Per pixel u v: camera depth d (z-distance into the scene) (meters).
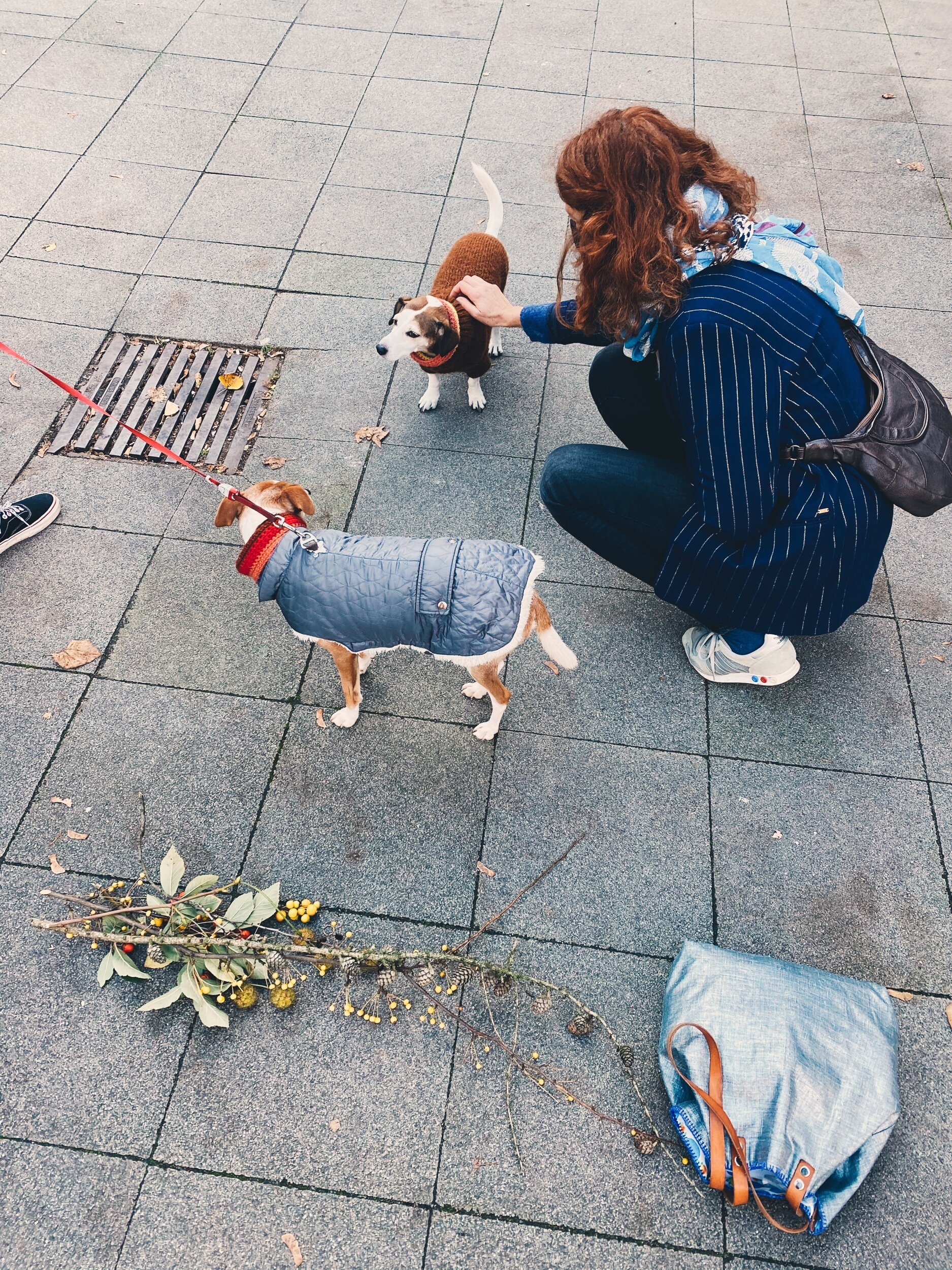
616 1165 2.33
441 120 5.58
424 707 3.23
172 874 2.67
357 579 2.58
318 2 6.49
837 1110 2.20
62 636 3.38
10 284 4.60
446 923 2.74
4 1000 2.59
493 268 3.90
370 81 5.84
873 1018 2.36
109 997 2.60
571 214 2.30
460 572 2.54
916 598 3.51
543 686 3.28
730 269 2.26
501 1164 2.33
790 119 5.59
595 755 3.11
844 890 2.81
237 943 2.53
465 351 3.74
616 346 3.12
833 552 2.58
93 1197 2.29
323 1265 2.19
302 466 3.93
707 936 2.72
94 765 3.06
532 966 2.65
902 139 5.47
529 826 2.94
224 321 4.48
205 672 3.30
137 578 3.56
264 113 5.61
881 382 2.49
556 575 3.60
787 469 2.53
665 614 3.50
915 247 4.84
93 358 4.32
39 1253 2.21
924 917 2.76
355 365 4.33
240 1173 2.32
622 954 2.68
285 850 2.88
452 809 2.97
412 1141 2.37
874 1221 2.25
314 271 4.71
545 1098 2.43
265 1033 2.53
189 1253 2.21
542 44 6.14
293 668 3.32
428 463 3.96
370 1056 2.50
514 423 4.13
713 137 5.45
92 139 5.39
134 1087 2.45
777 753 3.11
